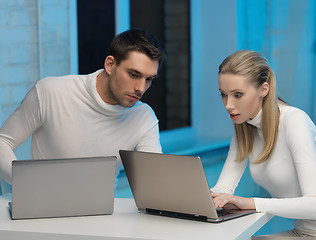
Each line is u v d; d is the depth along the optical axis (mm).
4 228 1961
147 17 6605
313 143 2219
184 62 7277
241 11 7277
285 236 2359
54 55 4312
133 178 2166
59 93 2498
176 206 2090
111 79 2324
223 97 2299
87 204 2113
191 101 7414
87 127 2508
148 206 2172
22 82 4059
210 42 7395
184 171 2004
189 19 7312
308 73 7086
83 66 5453
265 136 2334
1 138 2521
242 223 1996
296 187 2338
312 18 7035
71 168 2062
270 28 7109
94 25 5590
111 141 2541
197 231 1896
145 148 2588
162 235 1852
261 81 2260
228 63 2246
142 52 2227
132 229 1930
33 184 2047
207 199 1995
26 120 2529
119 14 5895
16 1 3980
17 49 4008
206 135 7527
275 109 2307
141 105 2605
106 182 2109
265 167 2381
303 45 7074
